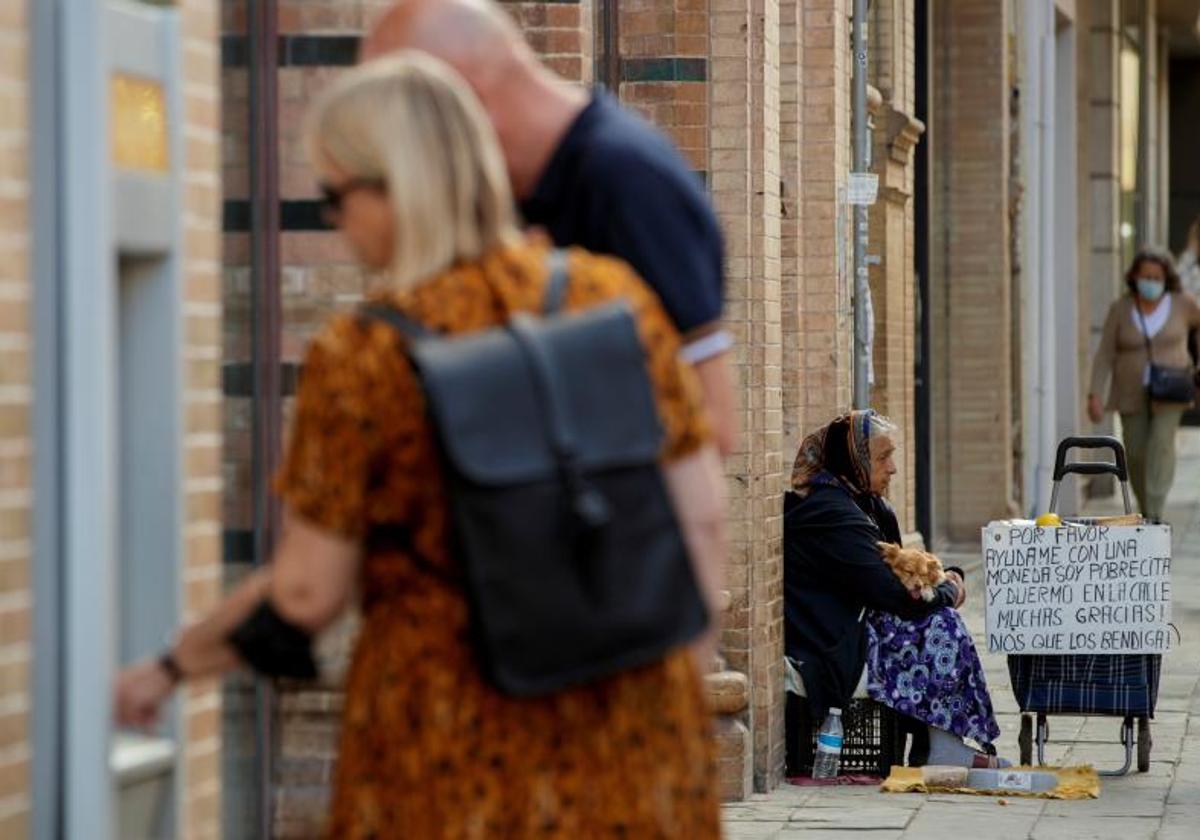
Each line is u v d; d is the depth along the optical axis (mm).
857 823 17125
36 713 8570
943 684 18688
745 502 18094
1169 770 19484
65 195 8641
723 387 9281
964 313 35656
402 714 7613
